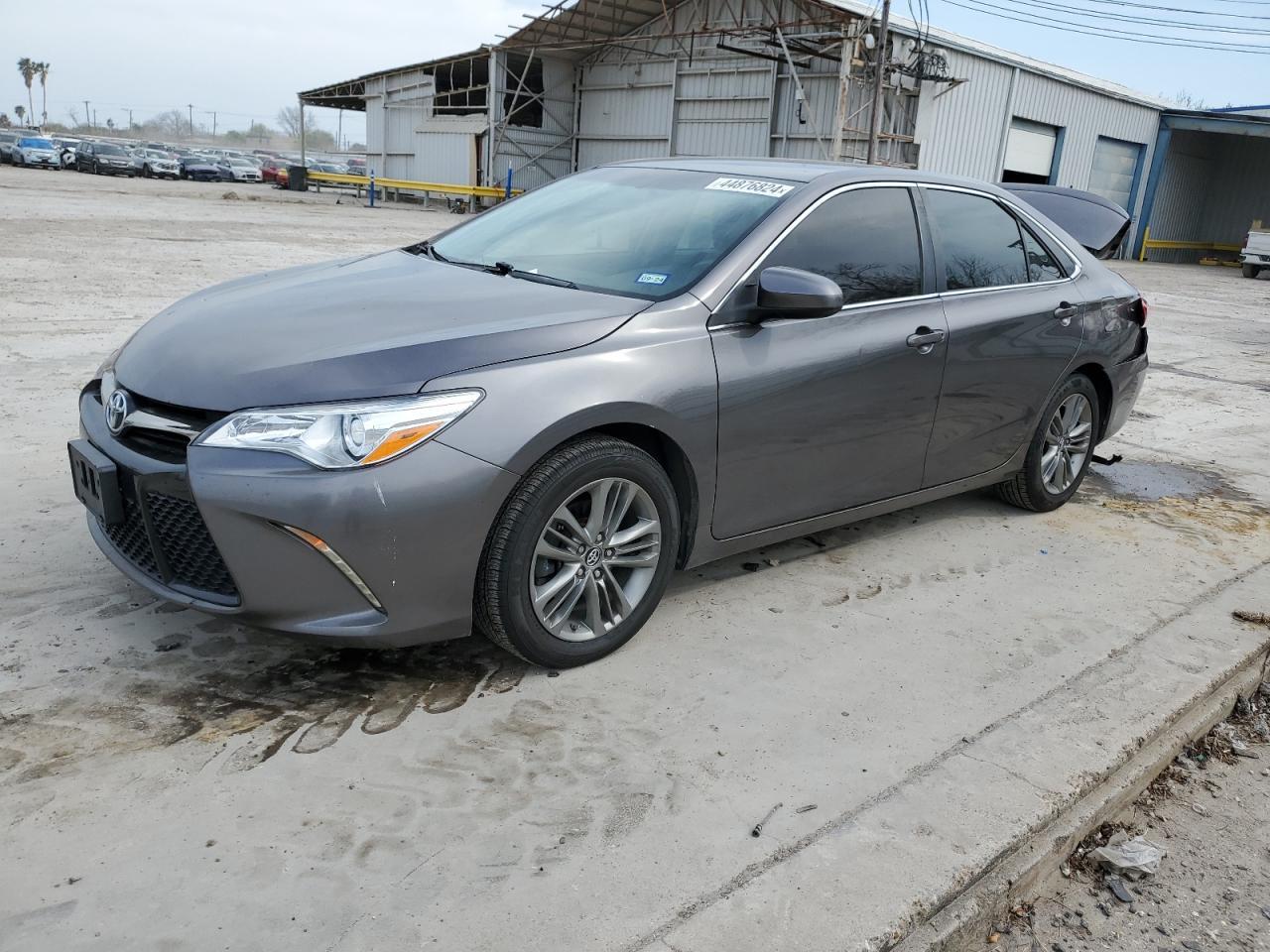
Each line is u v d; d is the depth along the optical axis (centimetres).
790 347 341
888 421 381
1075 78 3105
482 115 3656
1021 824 254
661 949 205
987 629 365
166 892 212
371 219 2612
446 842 233
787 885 226
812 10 2669
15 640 306
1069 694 320
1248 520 516
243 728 271
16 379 618
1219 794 299
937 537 455
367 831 235
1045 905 248
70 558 365
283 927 205
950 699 313
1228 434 722
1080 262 488
